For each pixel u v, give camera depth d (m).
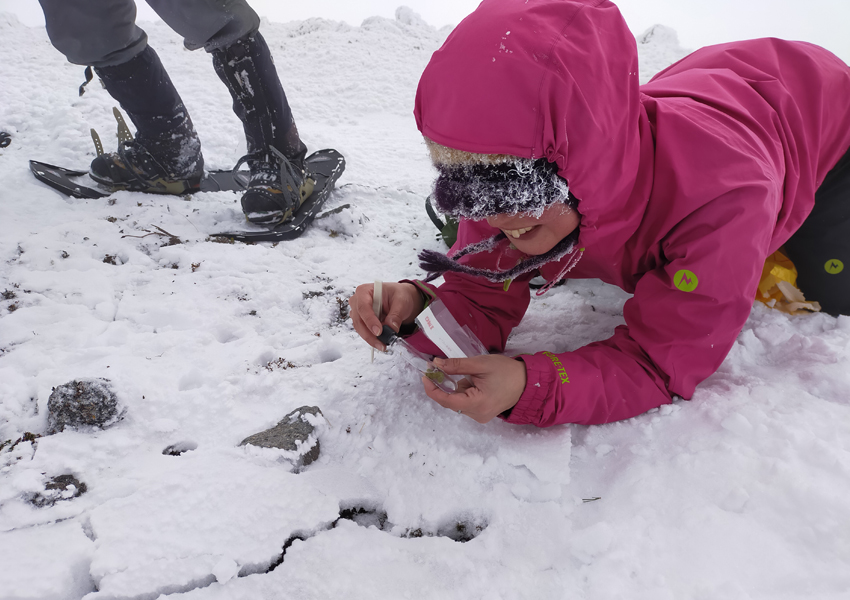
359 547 1.22
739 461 1.31
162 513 1.25
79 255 2.12
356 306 1.47
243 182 2.94
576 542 1.19
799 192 1.55
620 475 1.35
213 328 1.85
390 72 5.71
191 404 1.53
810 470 1.27
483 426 1.50
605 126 1.09
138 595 1.12
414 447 1.44
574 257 1.49
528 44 1.01
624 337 1.50
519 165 1.05
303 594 1.13
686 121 1.32
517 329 1.94
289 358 1.75
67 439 1.39
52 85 4.03
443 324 1.48
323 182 2.79
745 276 1.30
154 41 5.38
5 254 2.04
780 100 1.48
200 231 2.40
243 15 2.07
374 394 1.60
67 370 1.58
